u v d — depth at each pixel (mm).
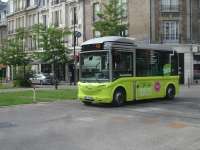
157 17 40250
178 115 13594
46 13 54906
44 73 47875
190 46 40000
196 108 15688
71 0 49094
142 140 9188
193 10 40781
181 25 40312
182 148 8289
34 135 9953
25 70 35375
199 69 40812
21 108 16172
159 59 18672
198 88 30391
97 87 16266
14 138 9578
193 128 10859
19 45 38969
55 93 23281
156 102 18203
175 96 21562
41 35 38906
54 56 39031
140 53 17516
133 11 41188
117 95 16375
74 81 42250
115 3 33438
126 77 16766
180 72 40031
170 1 40344
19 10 62312
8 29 66375
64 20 50250
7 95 22062
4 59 38812
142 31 40469
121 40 16547
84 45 17047
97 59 16484
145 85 17797
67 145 8695
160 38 40156
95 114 13977
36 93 23453
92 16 45719
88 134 10000
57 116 13508
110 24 32406
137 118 12875
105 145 8648
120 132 10273
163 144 8727
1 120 12656
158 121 12195
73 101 19047
